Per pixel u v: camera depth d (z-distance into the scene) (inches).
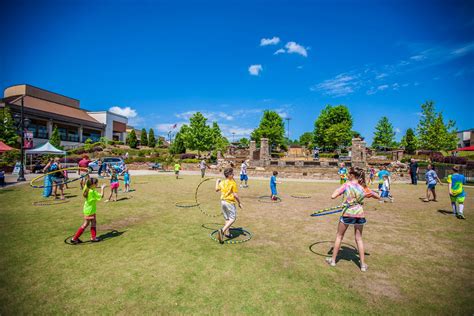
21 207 381.7
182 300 143.9
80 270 177.9
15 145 1443.2
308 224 305.6
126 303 140.7
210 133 1913.1
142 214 344.2
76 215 334.0
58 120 1953.7
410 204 451.8
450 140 1461.6
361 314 133.7
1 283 160.4
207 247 223.6
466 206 439.8
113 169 440.1
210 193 540.7
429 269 186.5
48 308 135.8
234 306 138.9
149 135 2600.9
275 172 476.4
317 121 2290.8
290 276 172.9
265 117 2471.7
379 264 193.9
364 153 1176.2
